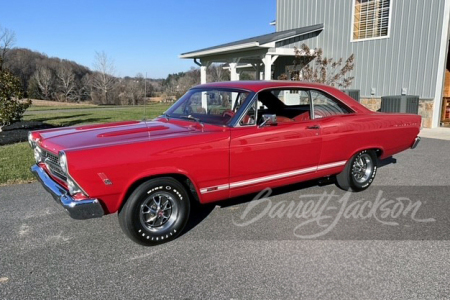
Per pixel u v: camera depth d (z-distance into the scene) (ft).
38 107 92.94
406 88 38.63
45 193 16.61
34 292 8.80
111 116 55.26
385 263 10.07
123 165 10.20
